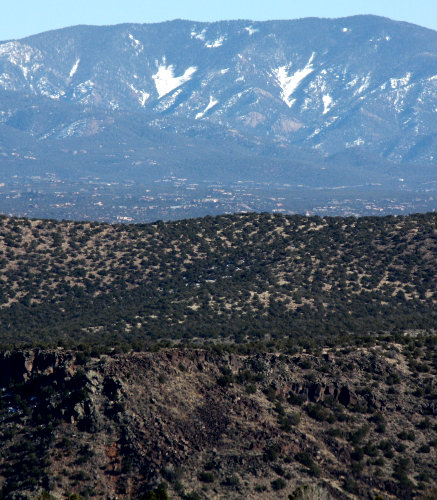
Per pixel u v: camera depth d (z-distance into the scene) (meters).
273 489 192.88
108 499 185.12
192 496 185.75
